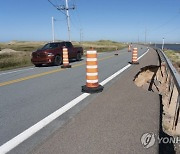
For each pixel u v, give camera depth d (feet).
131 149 12.06
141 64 56.18
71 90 26.76
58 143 12.92
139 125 15.26
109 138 13.35
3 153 12.20
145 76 47.24
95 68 25.84
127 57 85.76
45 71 45.88
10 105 20.94
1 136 14.28
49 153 11.89
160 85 40.34
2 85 31.22
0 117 17.67
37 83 32.14
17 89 28.22
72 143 12.86
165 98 24.76
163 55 51.37
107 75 37.81
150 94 24.26
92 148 12.23
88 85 25.91
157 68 50.01
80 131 14.47
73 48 68.80
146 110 18.54
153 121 15.99
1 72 46.65
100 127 15.03
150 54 99.19
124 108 19.12
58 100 22.31
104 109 18.95
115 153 11.68
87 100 22.06
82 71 44.37
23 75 40.98
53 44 61.98
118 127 14.96
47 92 25.99
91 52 25.61
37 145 12.85
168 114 19.38
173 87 24.49
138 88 27.30
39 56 57.00
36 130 15.03
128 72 41.37
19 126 15.81
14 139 13.82
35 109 19.54
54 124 15.97
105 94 24.35
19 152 12.25
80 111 18.56
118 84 29.84
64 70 46.73
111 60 70.59
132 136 13.58
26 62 73.77
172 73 23.79
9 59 74.95
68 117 17.25
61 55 60.80
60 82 32.45
